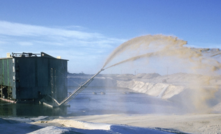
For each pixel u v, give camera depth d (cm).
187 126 2494
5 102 6906
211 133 2108
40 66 7075
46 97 7038
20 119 3681
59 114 5106
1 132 1656
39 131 1297
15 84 6675
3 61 7288
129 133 1670
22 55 6988
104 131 1543
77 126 2211
